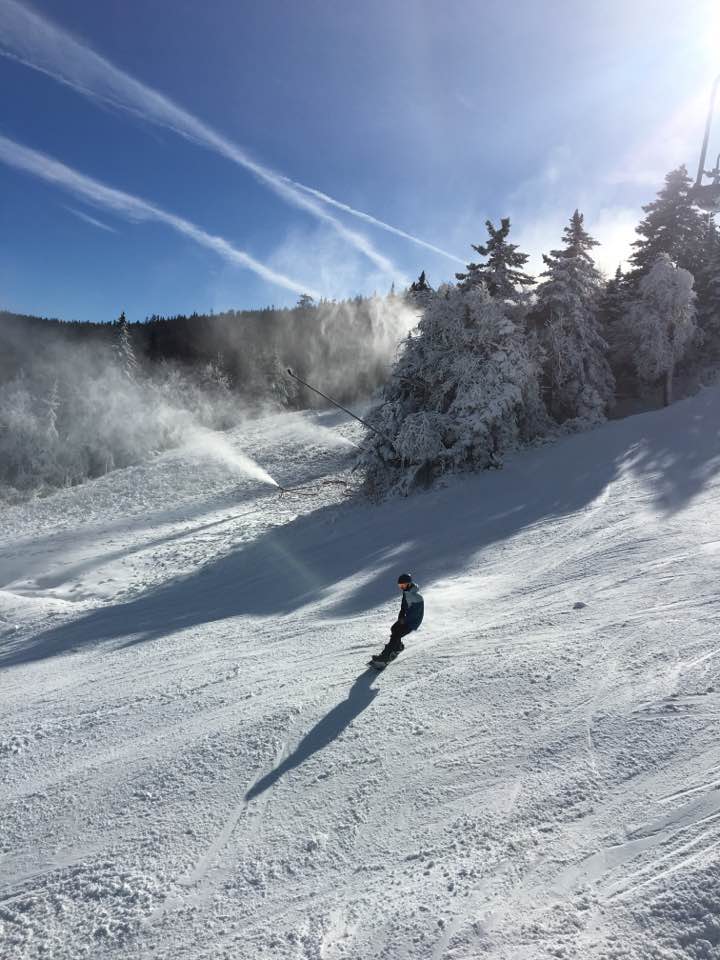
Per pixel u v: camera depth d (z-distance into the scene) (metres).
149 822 4.99
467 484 21.48
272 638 10.05
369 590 12.39
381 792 4.82
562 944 3.03
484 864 3.76
